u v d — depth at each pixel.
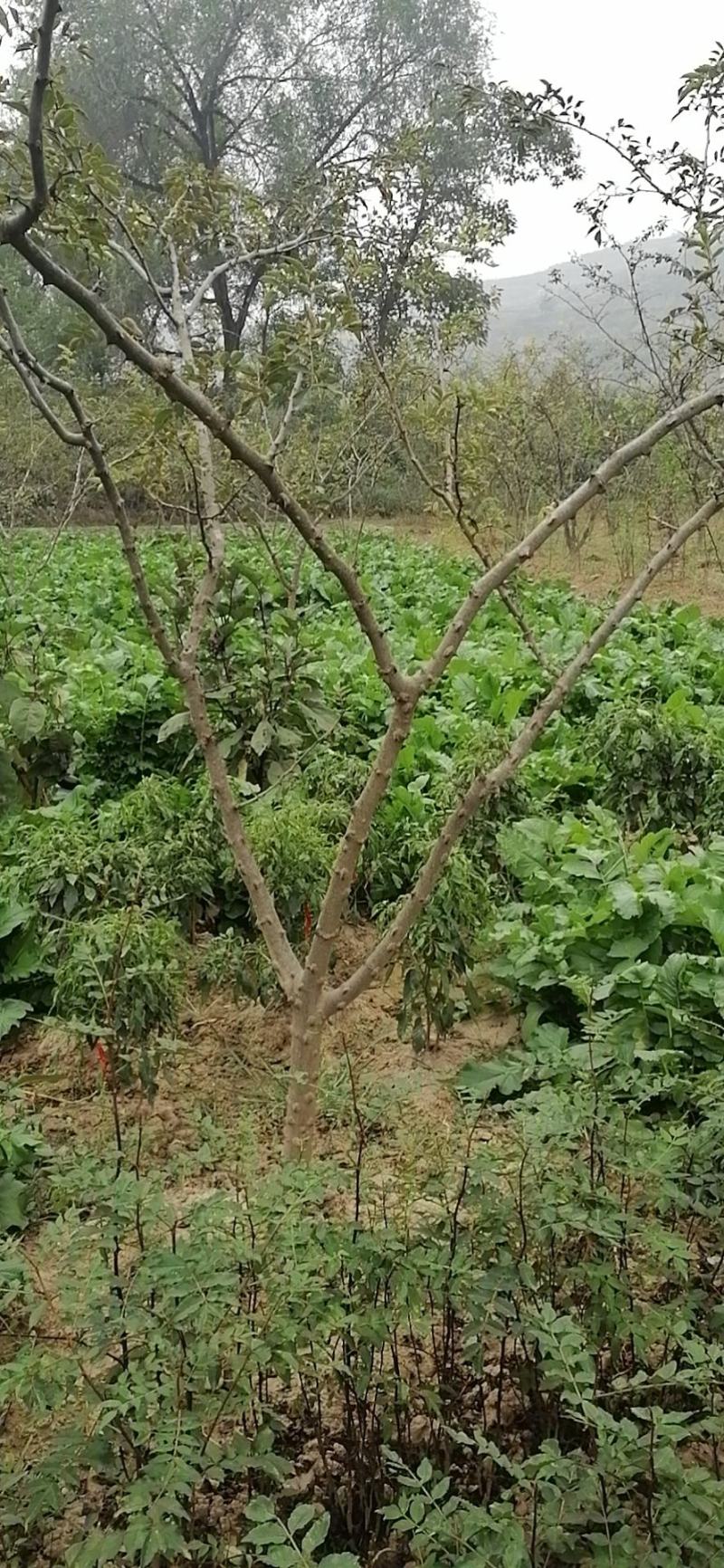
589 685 9.07
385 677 2.97
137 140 24.75
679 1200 2.60
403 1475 2.41
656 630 11.41
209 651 4.80
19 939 5.20
